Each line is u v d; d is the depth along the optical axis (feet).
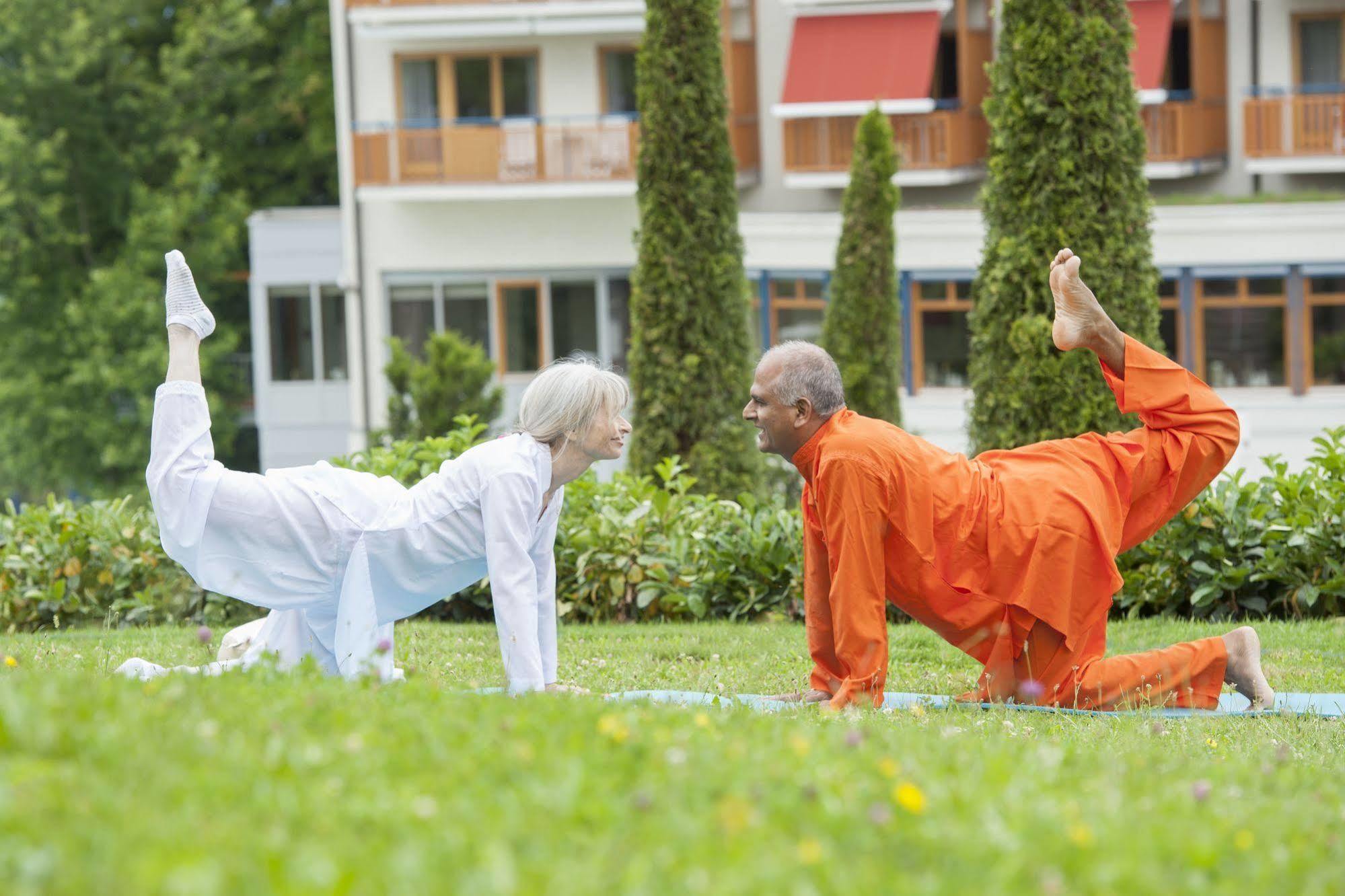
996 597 20.38
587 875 8.71
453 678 22.93
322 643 19.40
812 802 10.62
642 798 10.19
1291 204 73.72
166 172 123.34
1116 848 10.38
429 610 33.32
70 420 112.27
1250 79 85.15
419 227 91.86
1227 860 10.55
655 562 32.30
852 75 86.48
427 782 10.39
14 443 114.83
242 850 8.76
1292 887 10.26
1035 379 35.73
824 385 20.31
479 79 91.61
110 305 110.83
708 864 9.18
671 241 46.75
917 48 86.02
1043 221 36.01
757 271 83.82
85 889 7.98
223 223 116.78
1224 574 31.17
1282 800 13.55
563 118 90.43
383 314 93.04
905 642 28.63
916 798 10.67
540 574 19.97
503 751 11.35
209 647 19.69
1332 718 20.88
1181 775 14.28
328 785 10.14
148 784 9.80
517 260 91.45
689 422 46.88
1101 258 35.81
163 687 13.20
